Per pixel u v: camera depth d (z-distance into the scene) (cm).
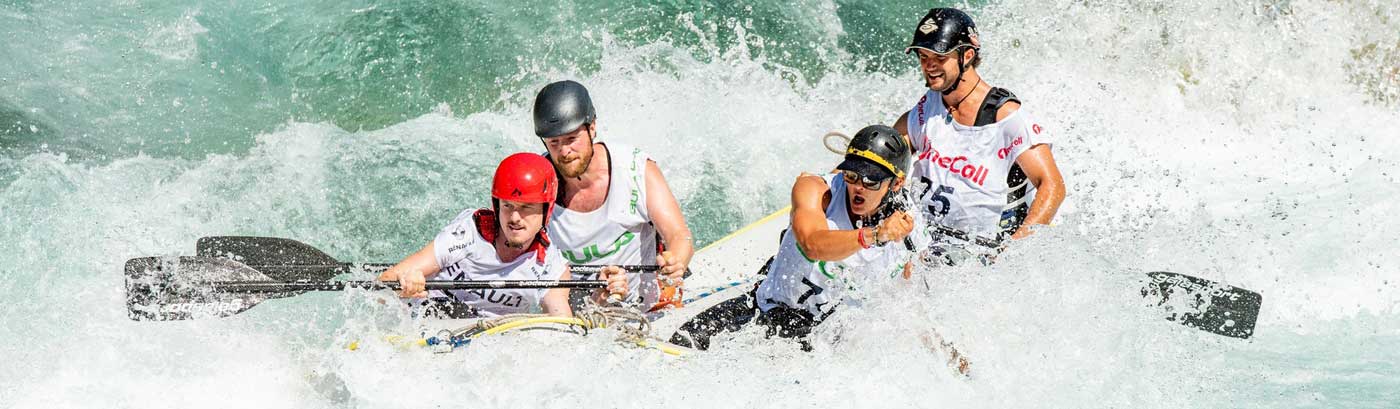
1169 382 1959
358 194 2894
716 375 1844
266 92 3300
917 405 1833
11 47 3281
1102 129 3444
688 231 1973
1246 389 1967
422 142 3142
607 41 3516
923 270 1941
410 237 2786
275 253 2147
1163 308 2156
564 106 1811
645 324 1920
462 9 3584
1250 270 2427
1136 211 2933
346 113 3272
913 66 3659
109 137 3025
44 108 3088
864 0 3884
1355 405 1916
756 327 1955
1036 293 1975
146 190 2805
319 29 3459
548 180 1817
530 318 1839
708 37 3612
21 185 2712
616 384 1784
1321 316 2308
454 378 1777
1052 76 3622
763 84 3453
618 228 1980
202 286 1947
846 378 1859
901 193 1861
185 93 3238
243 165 2950
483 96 3372
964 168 2138
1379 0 3772
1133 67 3703
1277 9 3800
